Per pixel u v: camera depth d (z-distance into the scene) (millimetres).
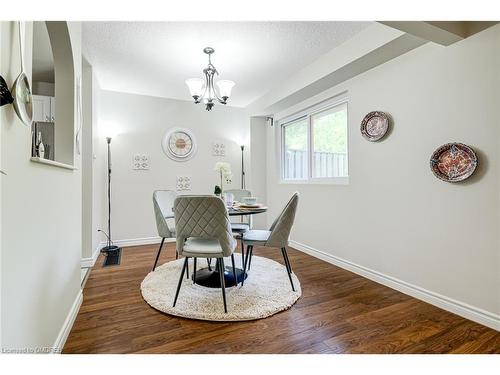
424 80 2133
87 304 2068
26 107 997
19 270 984
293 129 4219
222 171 2797
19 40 962
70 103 1815
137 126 4062
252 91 3967
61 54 1755
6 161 876
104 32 2363
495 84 1707
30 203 1085
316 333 1688
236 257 3357
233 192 3781
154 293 2215
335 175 3314
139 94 4070
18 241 974
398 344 1575
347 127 2980
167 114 4273
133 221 4039
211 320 1827
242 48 2666
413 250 2238
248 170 4742
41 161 1167
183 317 1870
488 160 1748
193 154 4438
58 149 1794
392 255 2422
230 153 4746
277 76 3383
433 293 2084
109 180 3713
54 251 1417
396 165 2375
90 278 2627
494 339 1621
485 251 1773
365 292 2330
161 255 3461
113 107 3906
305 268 2979
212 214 1873
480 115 1780
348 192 2932
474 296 1834
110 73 3291
